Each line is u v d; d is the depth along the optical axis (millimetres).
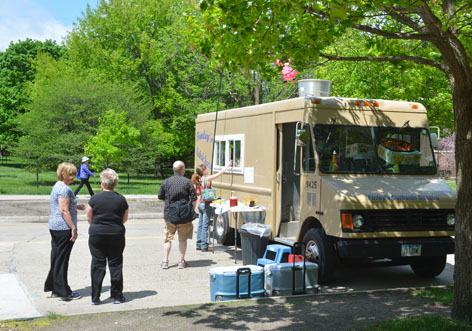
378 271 10617
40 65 47156
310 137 9492
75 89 33969
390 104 10055
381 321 6246
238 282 7617
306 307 6996
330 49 19719
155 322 6258
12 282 8656
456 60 6301
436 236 9031
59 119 33438
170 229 10273
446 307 7008
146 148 34094
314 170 9352
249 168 11703
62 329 5984
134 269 10234
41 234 14453
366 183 9156
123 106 35031
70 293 7867
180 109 41688
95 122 33969
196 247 12680
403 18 7180
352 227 8539
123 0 43000
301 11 6926
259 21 7191
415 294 7773
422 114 10242
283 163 10695
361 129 9750
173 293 8391
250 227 10109
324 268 8898
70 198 7863
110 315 6555
